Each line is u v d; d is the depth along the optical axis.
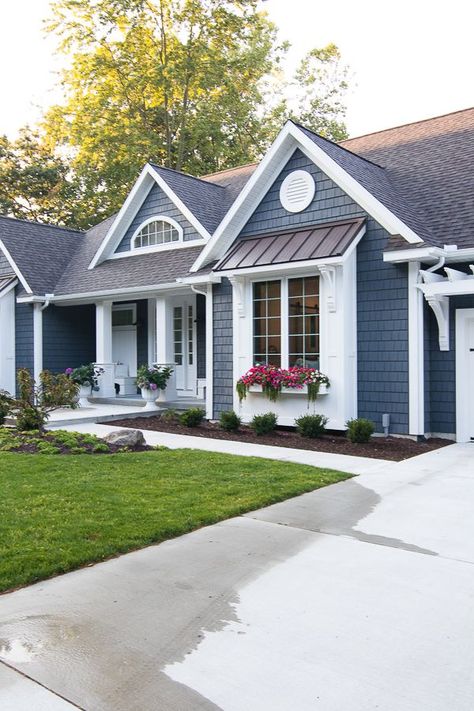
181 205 15.17
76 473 7.53
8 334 18.33
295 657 3.27
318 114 34.59
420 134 14.02
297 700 2.88
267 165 12.02
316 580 4.32
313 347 11.23
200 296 16.38
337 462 8.62
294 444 10.17
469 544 5.09
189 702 2.86
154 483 7.00
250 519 5.79
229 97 28.08
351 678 3.06
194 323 16.53
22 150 33.25
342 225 11.08
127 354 18.50
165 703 2.86
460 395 10.30
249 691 2.95
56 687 2.98
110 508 5.91
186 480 7.16
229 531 5.42
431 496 6.67
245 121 30.59
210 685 3.00
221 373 13.12
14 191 32.41
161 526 5.37
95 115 27.08
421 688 2.97
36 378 17.69
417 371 10.25
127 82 26.53
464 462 8.58
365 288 10.88
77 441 9.83
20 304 18.39
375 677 3.07
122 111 27.64
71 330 18.67
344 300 10.68
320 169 11.59
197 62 26.00
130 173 27.36
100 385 16.78
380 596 4.05
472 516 5.90
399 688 2.97
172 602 3.96
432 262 10.34
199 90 27.48
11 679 3.04
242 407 12.33
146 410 14.46
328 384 10.84
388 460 8.83
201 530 5.45
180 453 9.05
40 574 4.33
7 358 18.30
